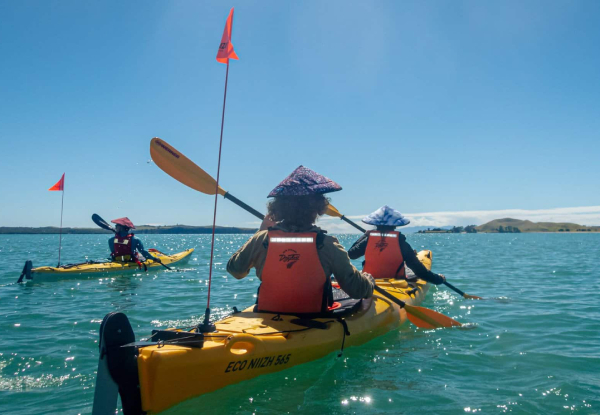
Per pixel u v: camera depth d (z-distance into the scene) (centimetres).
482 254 1884
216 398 243
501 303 602
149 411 217
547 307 572
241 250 315
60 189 977
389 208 577
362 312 374
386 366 327
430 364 331
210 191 388
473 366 328
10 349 386
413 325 464
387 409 248
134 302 639
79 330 462
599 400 262
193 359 231
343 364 324
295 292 302
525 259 1516
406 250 547
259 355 263
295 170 307
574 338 412
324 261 298
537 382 294
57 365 344
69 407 264
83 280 888
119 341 216
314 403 254
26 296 695
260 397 261
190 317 533
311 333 301
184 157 379
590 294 681
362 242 575
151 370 215
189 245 3822
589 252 2006
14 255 1858
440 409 249
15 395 283
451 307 572
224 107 286
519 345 387
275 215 303
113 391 210
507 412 245
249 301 652
